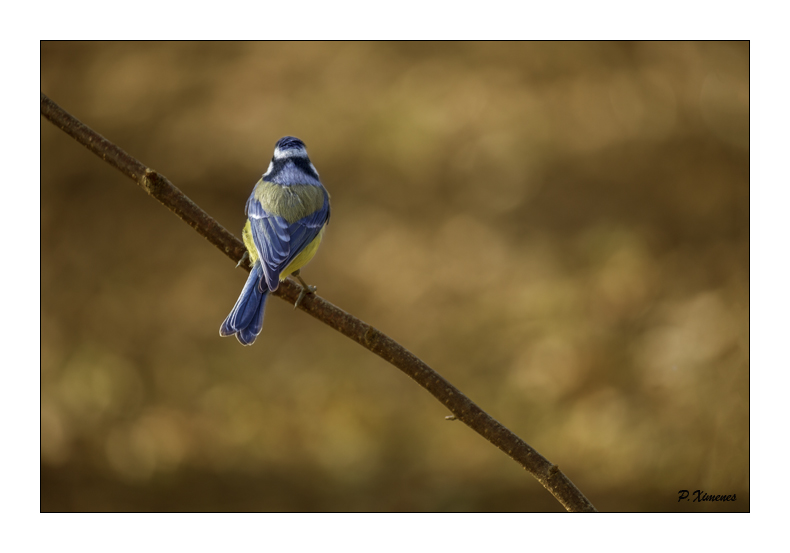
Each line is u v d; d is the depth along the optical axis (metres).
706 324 12.68
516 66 17.86
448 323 13.78
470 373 12.94
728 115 16.28
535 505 10.67
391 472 11.45
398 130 16.80
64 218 15.50
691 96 16.83
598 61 17.78
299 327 13.91
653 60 17.59
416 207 15.77
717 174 15.42
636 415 11.73
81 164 16.23
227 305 14.28
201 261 15.00
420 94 17.42
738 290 13.12
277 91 17.42
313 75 17.80
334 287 14.55
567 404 12.26
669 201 15.29
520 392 12.50
